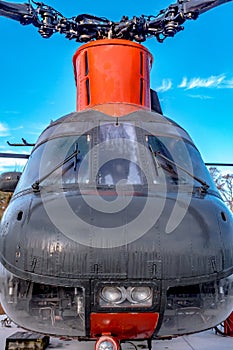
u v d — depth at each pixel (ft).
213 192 12.64
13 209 11.62
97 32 18.95
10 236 10.64
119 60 16.96
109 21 18.99
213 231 10.50
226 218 11.57
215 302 10.47
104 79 16.72
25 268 9.92
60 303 9.91
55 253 9.62
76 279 9.38
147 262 9.40
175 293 9.96
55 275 9.52
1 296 10.90
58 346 18.03
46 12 18.78
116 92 16.57
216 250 10.21
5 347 17.48
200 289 10.19
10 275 10.35
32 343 17.42
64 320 9.89
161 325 9.86
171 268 9.50
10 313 10.65
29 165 13.66
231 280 10.82
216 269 10.05
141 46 17.76
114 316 9.49
